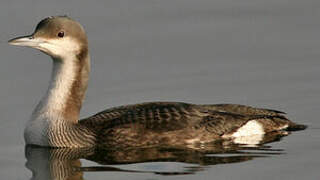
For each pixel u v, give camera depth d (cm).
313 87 1739
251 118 1497
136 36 1978
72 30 1465
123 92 1748
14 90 1753
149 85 1781
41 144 1472
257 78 1800
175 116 1468
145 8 2112
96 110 1664
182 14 2083
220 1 2156
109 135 1447
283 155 1382
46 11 2056
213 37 1986
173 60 1891
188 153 1415
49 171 1360
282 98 1697
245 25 2036
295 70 1825
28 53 1923
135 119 1462
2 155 1444
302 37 1972
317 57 1877
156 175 1308
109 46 1934
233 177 1288
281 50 1920
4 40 1925
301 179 1270
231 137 1474
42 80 1792
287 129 1518
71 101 1477
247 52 1920
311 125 1545
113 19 2044
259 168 1325
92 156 1416
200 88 1764
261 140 1466
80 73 1483
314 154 1381
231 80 1795
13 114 1648
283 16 2073
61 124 1464
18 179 1332
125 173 1323
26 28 1967
